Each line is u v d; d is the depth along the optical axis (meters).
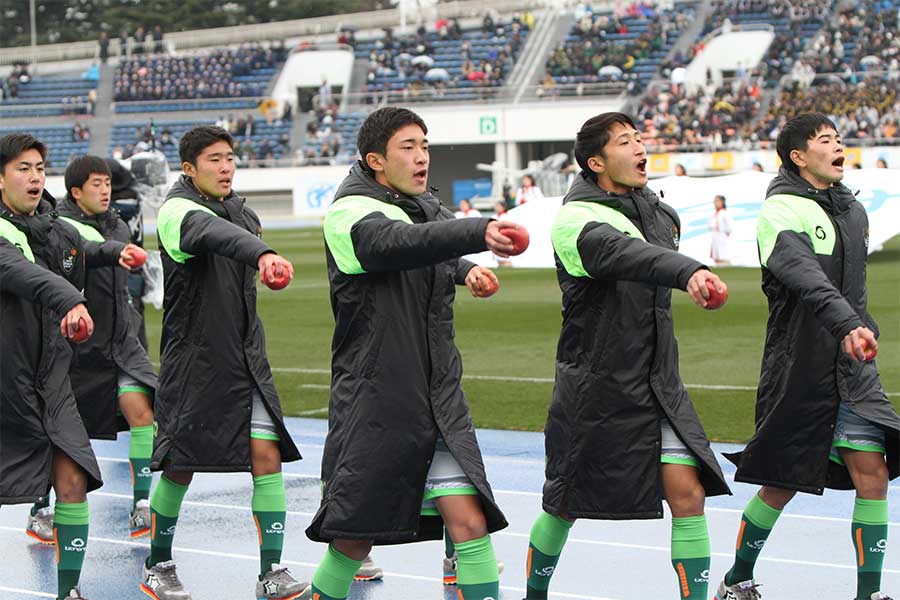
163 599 6.61
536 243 24.58
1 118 55.66
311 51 56.09
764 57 48.12
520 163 51.28
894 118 42.03
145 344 10.25
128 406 8.30
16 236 6.12
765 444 5.77
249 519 8.45
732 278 24.16
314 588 5.17
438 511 5.01
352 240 4.77
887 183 22.52
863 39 46.84
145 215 44.31
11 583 7.10
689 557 5.27
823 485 5.67
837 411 5.66
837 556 7.12
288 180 50.59
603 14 55.12
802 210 5.69
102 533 8.20
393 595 6.63
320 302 23.52
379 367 4.90
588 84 49.12
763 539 6.05
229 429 6.50
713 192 24.73
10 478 5.95
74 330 5.65
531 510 8.48
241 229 5.80
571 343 5.39
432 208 5.08
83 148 53.75
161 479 6.72
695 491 5.29
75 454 6.12
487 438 11.18
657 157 42.94
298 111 54.22
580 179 5.45
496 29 56.09
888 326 17.20
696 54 49.16
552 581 6.73
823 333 5.61
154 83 57.19
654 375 5.28
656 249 4.77
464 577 4.90
